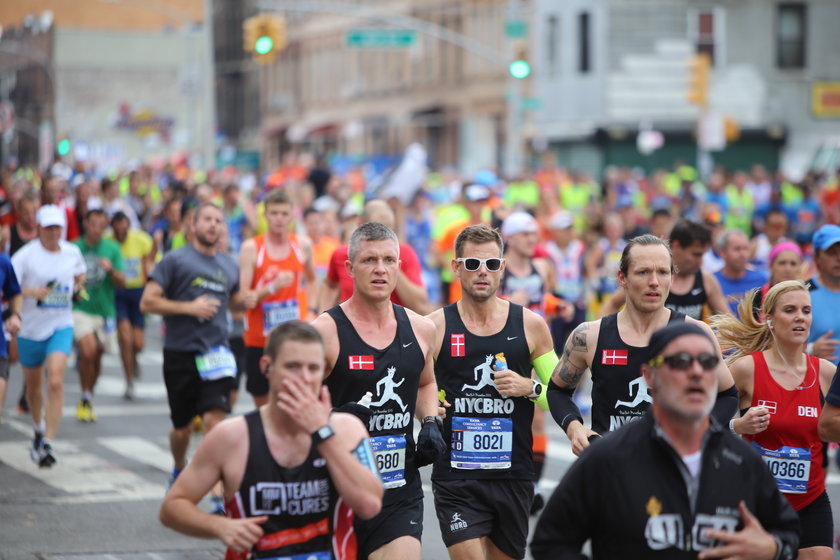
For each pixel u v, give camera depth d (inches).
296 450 659.4
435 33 4367.6
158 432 1803.6
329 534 669.9
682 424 611.8
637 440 622.5
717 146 4891.7
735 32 6131.9
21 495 1396.4
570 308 1696.6
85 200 2586.1
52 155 5108.3
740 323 974.4
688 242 1274.6
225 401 1352.1
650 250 895.1
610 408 912.3
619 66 6102.4
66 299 1546.5
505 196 4156.0
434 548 1218.6
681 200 4074.8
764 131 6092.5
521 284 1563.7
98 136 7190.0
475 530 951.0
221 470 658.2
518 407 973.2
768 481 633.6
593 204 3705.7
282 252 1462.8
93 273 1893.5
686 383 604.1
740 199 4001.0
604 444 625.6
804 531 935.0
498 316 979.3
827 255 1187.3
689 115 6131.9
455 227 2295.8
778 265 1421.0
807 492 935.7
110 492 1416.1
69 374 2413.9
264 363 656.4
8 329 1433.3
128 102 7244.1
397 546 863.1
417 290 1290.6
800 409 932.6
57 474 1509.6
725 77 6141.7
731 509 619.2
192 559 1142.3
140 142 7268.7
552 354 984.9
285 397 644.7
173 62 7322.8
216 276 1369.3
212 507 1348.4
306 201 2955.2
